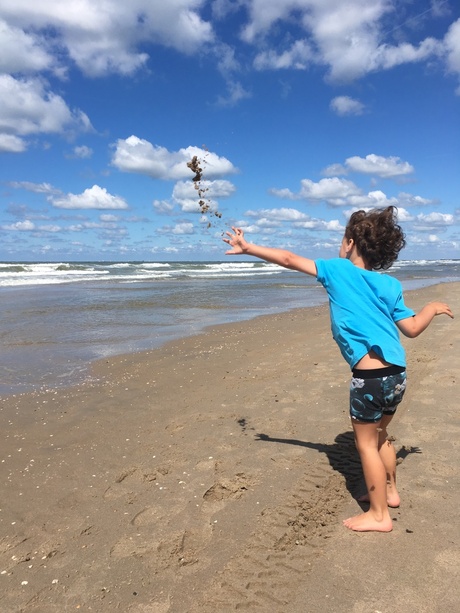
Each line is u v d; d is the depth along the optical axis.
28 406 5.41
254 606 2.24
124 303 16.48
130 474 3.64
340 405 5.04
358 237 2.92
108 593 2.36
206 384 6.14
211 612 2.21
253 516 2.99
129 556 2.64
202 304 16.47
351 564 2.50
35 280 29.33
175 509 3.11
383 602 2.23
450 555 2.54
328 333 9.87
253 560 2.56
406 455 3.77
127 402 5.50
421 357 6.84
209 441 4.20
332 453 3.88
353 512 3.01
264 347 8.53
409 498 3.13
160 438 4.34
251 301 17.73
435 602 2.21
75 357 7.96
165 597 2.32
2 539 2.85
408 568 2.45
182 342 9.24
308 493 3.26
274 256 2.97
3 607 2.29
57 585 2.44
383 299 2.82
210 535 2.81
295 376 6.28
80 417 5.01
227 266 60.94
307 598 2.27
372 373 2.72
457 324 9.73
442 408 4.77
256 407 5.10
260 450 3.97
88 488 3.44
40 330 10.70
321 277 2.94
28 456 4.04
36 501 3.28
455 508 2.99
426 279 35.44
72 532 2.90
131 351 8.42
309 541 2.72
